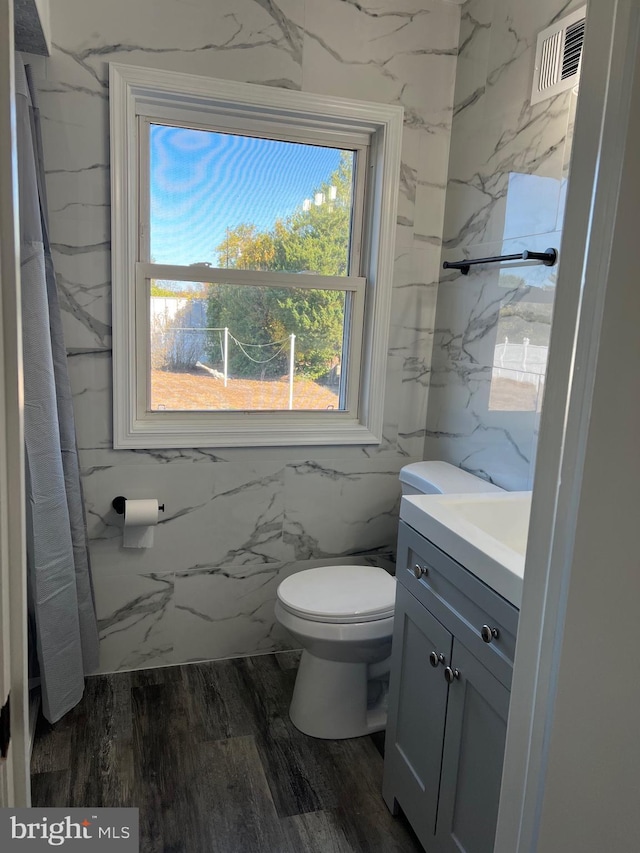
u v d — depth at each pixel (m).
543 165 1.84
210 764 1.85
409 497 1.67
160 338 2.23
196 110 2.13
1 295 0.56
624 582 0.62
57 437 1.89
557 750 0.71
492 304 2.10
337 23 2.16
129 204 2.05
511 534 1.68
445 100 2.34
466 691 1.34
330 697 1.98
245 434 2.32
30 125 1.73
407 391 2.51
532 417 1.90
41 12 1.68
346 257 2.42
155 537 2.28
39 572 1.86
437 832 1.45
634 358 0.59
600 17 0.65
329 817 1.68
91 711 2.08
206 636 2.41
